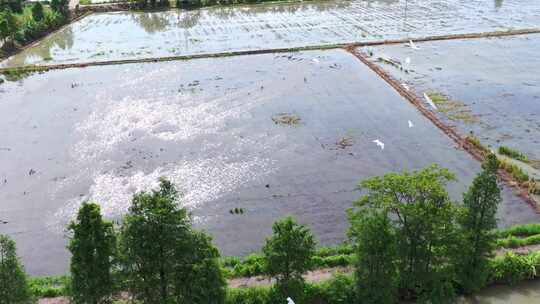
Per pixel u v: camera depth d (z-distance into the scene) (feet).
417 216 93.76
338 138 179.42
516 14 332.19
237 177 158.20
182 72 241.55
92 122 193.98
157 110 201.67
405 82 224.33
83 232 86.74
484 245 104.32
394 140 177.68
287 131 184.34
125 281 91.91
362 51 265.95
